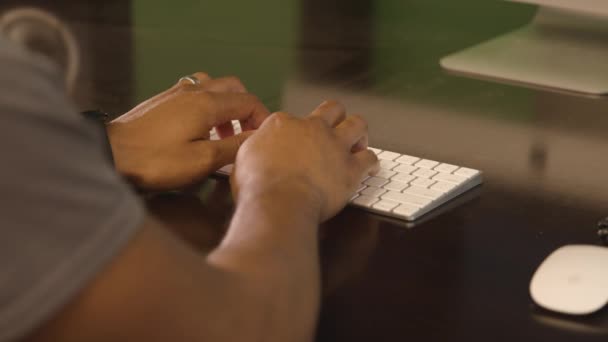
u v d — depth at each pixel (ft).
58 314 2.02
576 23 5.73
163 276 2.15
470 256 3.43
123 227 2.07
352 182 3.62
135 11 6.81
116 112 4.97
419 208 3.73
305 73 5.65
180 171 3.91
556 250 3.28
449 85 5.43
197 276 2.25
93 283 2.05
